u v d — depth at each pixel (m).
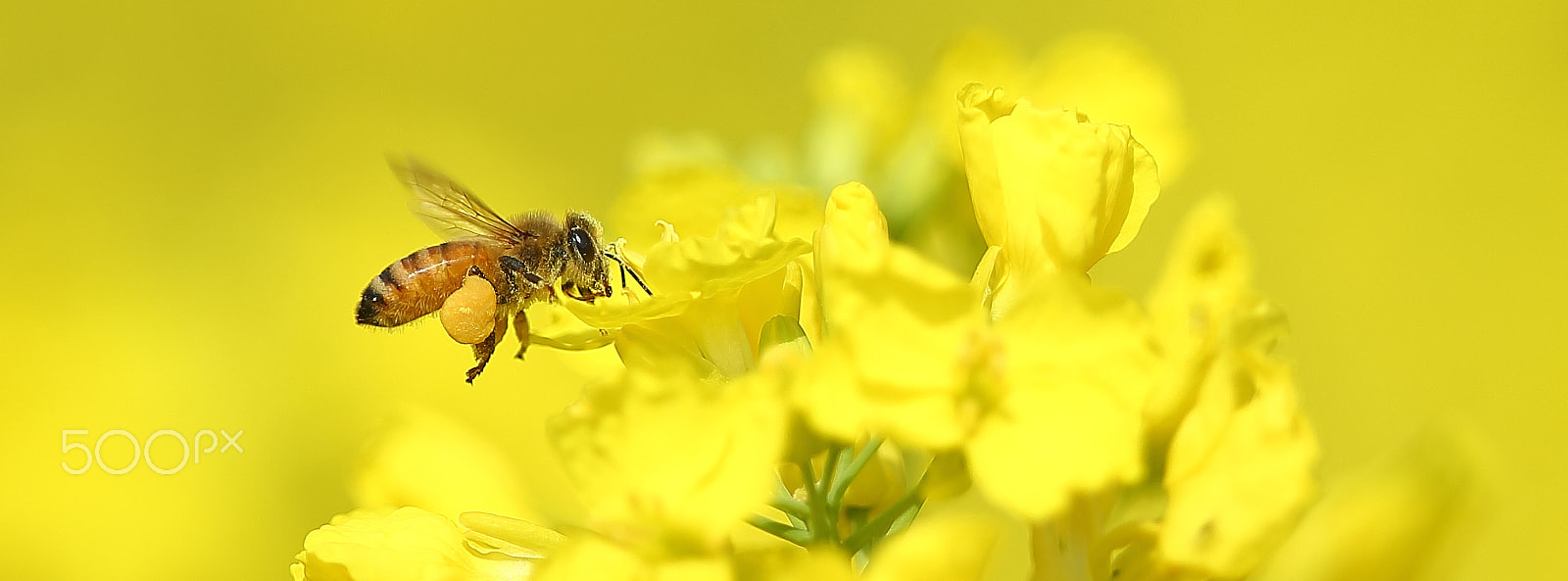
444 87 0.39
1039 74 0.20
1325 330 0.31
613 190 0.38
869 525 0.18
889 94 0.21
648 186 0.19
